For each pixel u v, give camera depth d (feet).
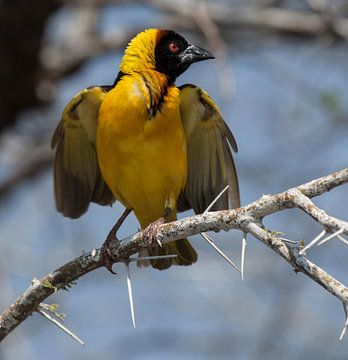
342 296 17.62
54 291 23.40
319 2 43.50
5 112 43.78
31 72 43.24
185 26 47.37
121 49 47.37
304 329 40.75
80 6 47.67
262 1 47.75
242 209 19.98
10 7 41.14
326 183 18.72
